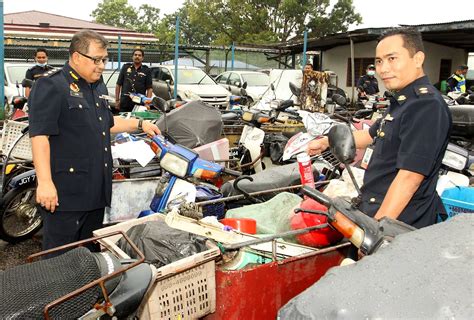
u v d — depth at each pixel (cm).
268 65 2620
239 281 261
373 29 1725
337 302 170
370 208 278
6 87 1173
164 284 240
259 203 397
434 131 252
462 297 161
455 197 370
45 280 194
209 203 355
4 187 511
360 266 186
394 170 271
